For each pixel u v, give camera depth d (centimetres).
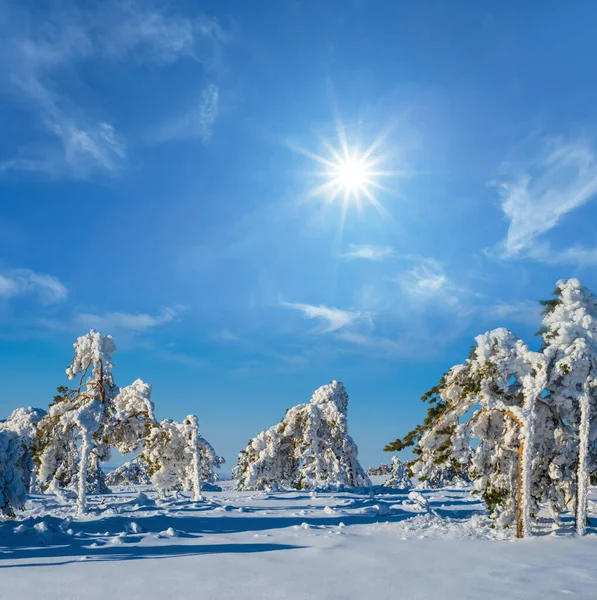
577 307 1465
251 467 3275
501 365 1419
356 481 3175
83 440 1889
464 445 1506
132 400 2556
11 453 1608
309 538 1334
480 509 1948
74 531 1416
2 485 1552
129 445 2542
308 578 897
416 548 1181
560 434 1441
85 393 2262
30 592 810
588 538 1270
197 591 811
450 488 3173
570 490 1428
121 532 1434
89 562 1038
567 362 1354
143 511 1884
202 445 2481
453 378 1599
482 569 958
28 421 2381
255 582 868
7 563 1035
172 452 2442
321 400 3334
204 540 1319
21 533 1343
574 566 977
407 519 1647
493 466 1491
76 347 2306
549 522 1521
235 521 1686
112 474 4297
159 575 922
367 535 1386
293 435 3316
